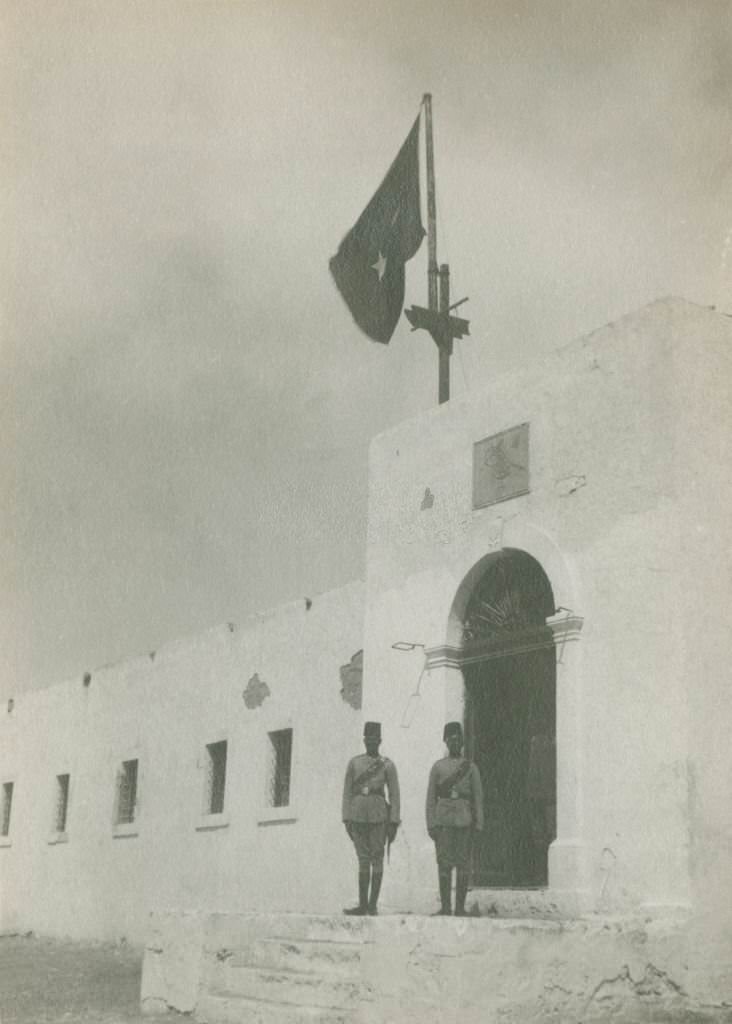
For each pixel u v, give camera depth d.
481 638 11.70
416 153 15.25
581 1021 8.08
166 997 10.08
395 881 11.73
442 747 11.54
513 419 11.54
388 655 12.58
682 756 9.13
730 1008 8.80
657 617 9.57
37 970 14.02
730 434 10.16
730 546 9.88
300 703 15.34
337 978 8.62
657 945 8.62
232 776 16.47
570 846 9.68
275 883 15.06
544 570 10.67
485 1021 7.62
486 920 7.85
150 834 18.30
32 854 22.06
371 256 15.59
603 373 10.59
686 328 10.13
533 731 10.97
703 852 9.03
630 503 10.04
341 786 14.23
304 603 15.64
